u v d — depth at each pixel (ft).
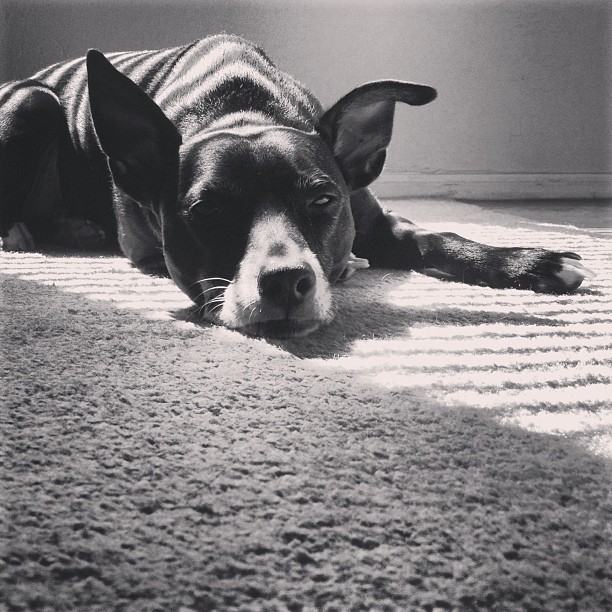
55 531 0.89
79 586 0.79
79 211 2.97
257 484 1.01
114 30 4.70
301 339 1.73
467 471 1.07
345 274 2.32
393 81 1.98
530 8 5.12
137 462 1.07
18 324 1.73
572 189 5.34
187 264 1.93
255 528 0.91
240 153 1.87
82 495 0.97
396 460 1.09
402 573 0.84
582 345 1.69
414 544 0.89
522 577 0.83
